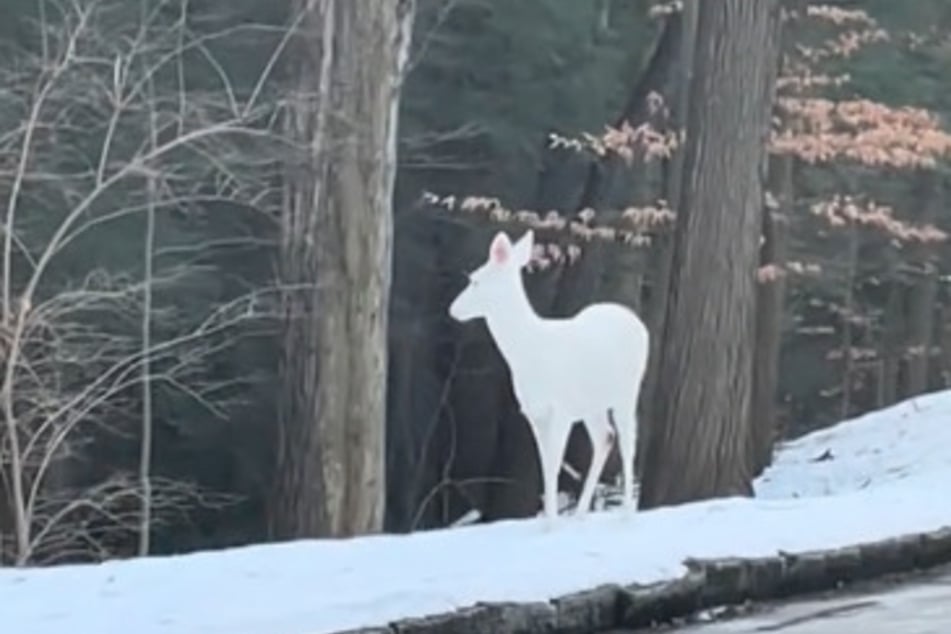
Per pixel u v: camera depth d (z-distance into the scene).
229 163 17.38
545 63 26.75
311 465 13.34
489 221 25.17
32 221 17.89
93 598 7.82
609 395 10.30
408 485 28.34
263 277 22.31
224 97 18.88
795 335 36.44
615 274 26.17
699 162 14.91
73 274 18.75
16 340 15.39
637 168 25.22
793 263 25.88
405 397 28.02
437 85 26.69
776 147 21.11
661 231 22.98
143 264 19.95
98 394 18.41
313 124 13.56
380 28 13.49
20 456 16.08
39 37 19.08
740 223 14.84
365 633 7.00
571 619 7.90
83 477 21.33
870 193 28.38
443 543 9.68
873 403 37.41
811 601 9.27
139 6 19.17
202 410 23.05
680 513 11.27
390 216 13.75
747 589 9.05
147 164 17.02
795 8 21.58
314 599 7.67
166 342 18.86
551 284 25.89
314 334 13.42
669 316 15.08
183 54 19.06
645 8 26.23
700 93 14.95
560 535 9.91
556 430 10.16
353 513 13.34
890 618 8.63
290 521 13.41
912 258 33.00
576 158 26.56
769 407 22.23
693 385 14.81
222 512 24.12
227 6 21.70
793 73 21.56
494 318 9.95
